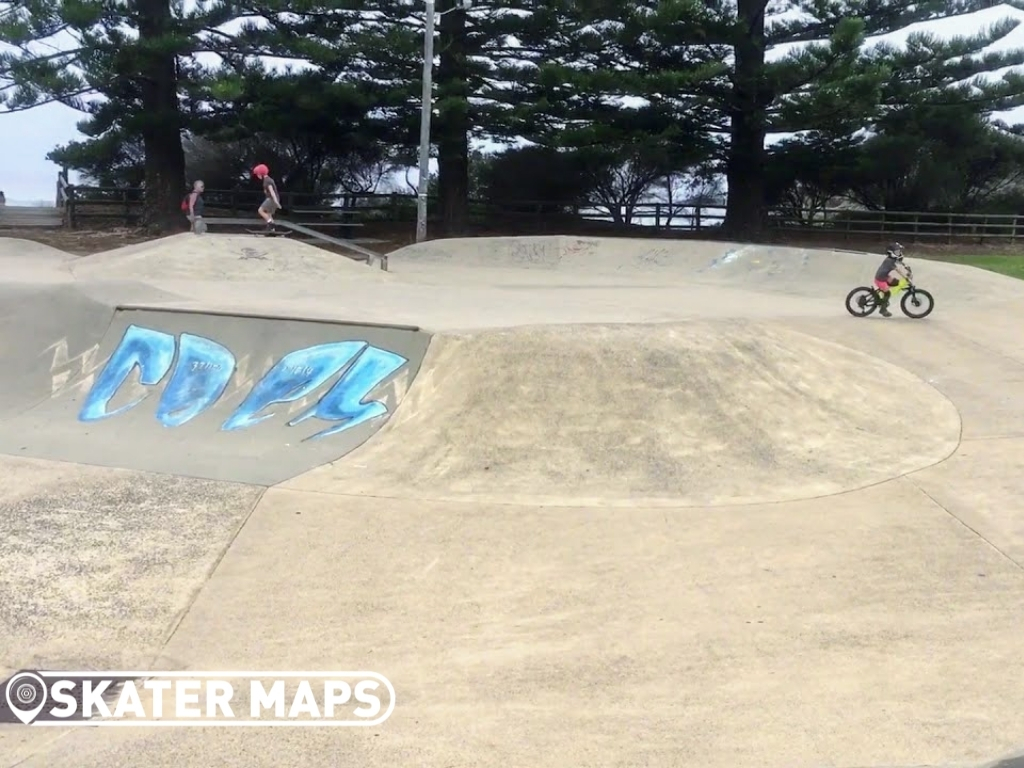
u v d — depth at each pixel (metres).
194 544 6.04
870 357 10.77
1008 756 3.83
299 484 7.21
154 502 6.80
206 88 23.55
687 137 27.77
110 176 31.27
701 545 6.11
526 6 25.86
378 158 32.00
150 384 9.59
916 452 8.12
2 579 5.47
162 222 26.50
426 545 6.05
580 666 4.57
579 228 31.81
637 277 20.30
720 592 5.43
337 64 26.06
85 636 4.84
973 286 15.73
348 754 3.85
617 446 7.87
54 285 11.94
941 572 5.73
